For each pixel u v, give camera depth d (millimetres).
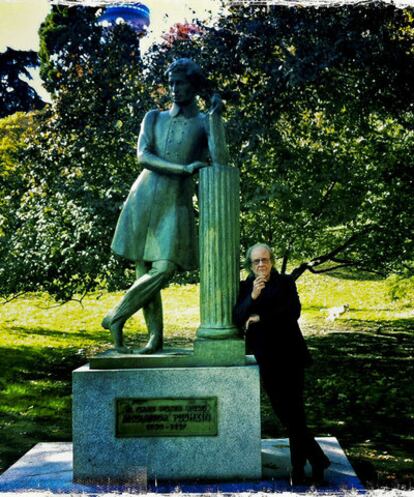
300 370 4141
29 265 9617
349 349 12148
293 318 4156
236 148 8453
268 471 4309
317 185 9156
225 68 8641
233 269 4320
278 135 8484
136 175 8922
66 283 10031
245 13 8570
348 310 16750
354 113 9352
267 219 9477
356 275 20516
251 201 8328
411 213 10195
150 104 8891
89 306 18359
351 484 4039
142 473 4129
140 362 4254
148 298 4465
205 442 4168
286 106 8703
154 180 4523
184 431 4176
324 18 8188
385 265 11445
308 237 10633
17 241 9695
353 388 9094
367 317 15859
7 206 10289
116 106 9125
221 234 4293
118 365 4254
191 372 4191
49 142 9688
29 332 14609
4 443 6652
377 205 10344
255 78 8648
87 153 9070
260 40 8359
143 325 15070
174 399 4184
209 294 4305
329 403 8359
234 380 4188
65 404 8539
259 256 4188
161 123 4617
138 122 8758
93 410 4184
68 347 12805
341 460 4594
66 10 10867
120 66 9328
